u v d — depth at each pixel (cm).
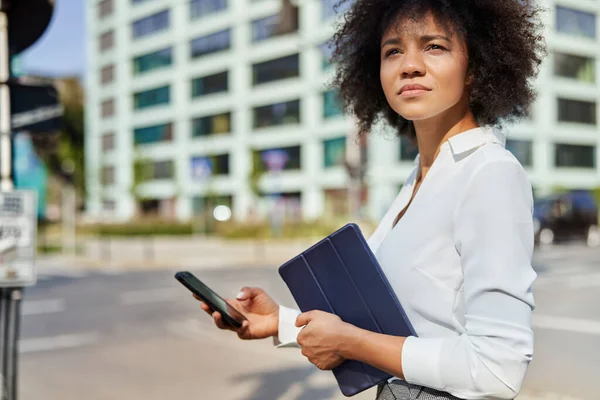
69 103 4900
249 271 1500
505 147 123
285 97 3641
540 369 546
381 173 3009
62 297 1094
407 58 122
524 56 128
